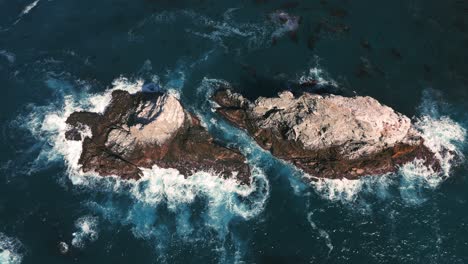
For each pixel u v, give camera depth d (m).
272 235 56.78
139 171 61.34
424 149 62.72
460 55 73.69
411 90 69.25
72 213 58.91
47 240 56.91
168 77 70.75
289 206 59.00
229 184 60.66
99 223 58.16
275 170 61.72
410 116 66.50
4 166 63.09
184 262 54.91
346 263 54.59
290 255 55.28
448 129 65.38
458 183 60.81
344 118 60.28
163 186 60.62
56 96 69.50
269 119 62.31
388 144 60.97
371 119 60.16
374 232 56.72
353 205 59.00
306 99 61.47
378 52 73.44
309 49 73.69
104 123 64.44
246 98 64.94
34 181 61.69
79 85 70.69
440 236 56.25
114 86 69.94
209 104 66.94
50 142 64.94
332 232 56.84
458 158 62.75
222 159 61.78
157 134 60.66
